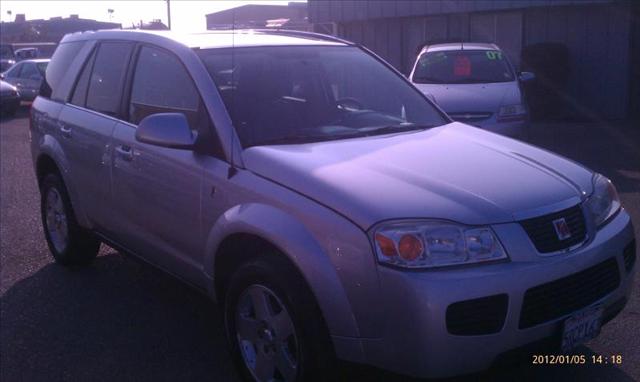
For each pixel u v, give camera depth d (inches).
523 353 141.3
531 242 142.3
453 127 198.5
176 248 189.2
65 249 248.7
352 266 139.1
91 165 221.6
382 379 157.4
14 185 410.3
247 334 163.8
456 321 134.0
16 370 183.8
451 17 709.3
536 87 625.6
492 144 179.6
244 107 180.9
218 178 170.1
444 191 146.1
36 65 941.2
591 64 633.6
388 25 766.5
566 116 641.0
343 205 142.9
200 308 220.8
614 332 194.2
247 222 156.3
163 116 176.6
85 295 231.9
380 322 137.7
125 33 225.3
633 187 360.2
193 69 188.5
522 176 156.8
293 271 148.6
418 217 138.6
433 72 446.0
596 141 505.0
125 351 193.0
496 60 450.6
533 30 657.0
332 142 176.1
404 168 156.5
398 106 207.0
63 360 188.7
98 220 224.5
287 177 155.5
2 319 214.5
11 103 829.2
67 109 240.8
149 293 233.0
